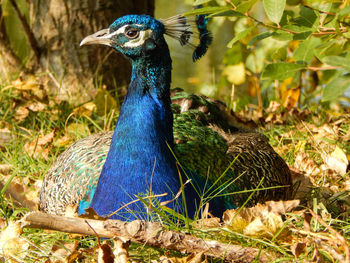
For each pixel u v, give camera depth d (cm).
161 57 688
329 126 1063
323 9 810
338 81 631
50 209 762
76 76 1179
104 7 1168
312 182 894
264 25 720
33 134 1027
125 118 677
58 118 1073
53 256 641
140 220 629
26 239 657
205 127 819
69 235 685
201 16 761
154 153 668
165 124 688
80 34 1171
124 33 686
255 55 1323
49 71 1201
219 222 691
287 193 843
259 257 611
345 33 757
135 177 664
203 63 1681
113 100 1113
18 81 1152
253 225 645
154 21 689
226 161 756
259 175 779
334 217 777
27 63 1239
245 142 826
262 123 1152
